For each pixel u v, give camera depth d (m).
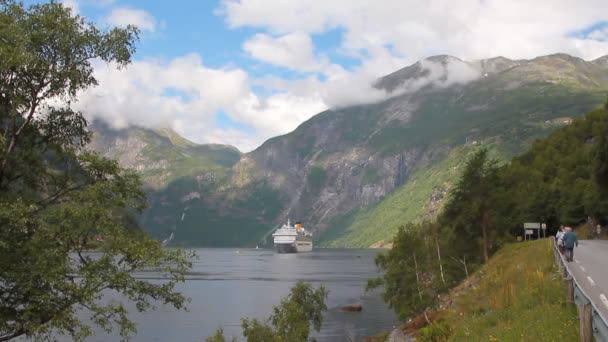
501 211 58.00
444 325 23.66
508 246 51.59
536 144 132.00
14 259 18.45
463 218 57.03
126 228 21.38
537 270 28.86
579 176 95.56
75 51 20.48
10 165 20.23
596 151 77.12
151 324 73.31
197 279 152.12
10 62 18.44
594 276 26.09
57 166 21.44
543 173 107.69
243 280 148.75
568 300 18.12
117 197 20.09
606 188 76.25
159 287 21.48
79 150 21.45
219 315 81.88
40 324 18.81
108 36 20.52
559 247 35.88
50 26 19.70
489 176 56.59
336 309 88.19
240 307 91.12
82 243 19.94
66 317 19.22
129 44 21.17
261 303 96.69
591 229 79.56
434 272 57.94
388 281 61.19
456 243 59.28
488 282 33.94
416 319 48.22
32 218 19.08
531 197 86.00
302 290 59.94
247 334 48.28
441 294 54.97
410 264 60.47
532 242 47.19
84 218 19.20
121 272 19.81
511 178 90.25
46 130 21.62
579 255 38.31
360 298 102.88
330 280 146.50
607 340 11.70
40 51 20.00
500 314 21.67
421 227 65.12
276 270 194.62
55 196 20.98
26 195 20.44
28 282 18.14
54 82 20.20
